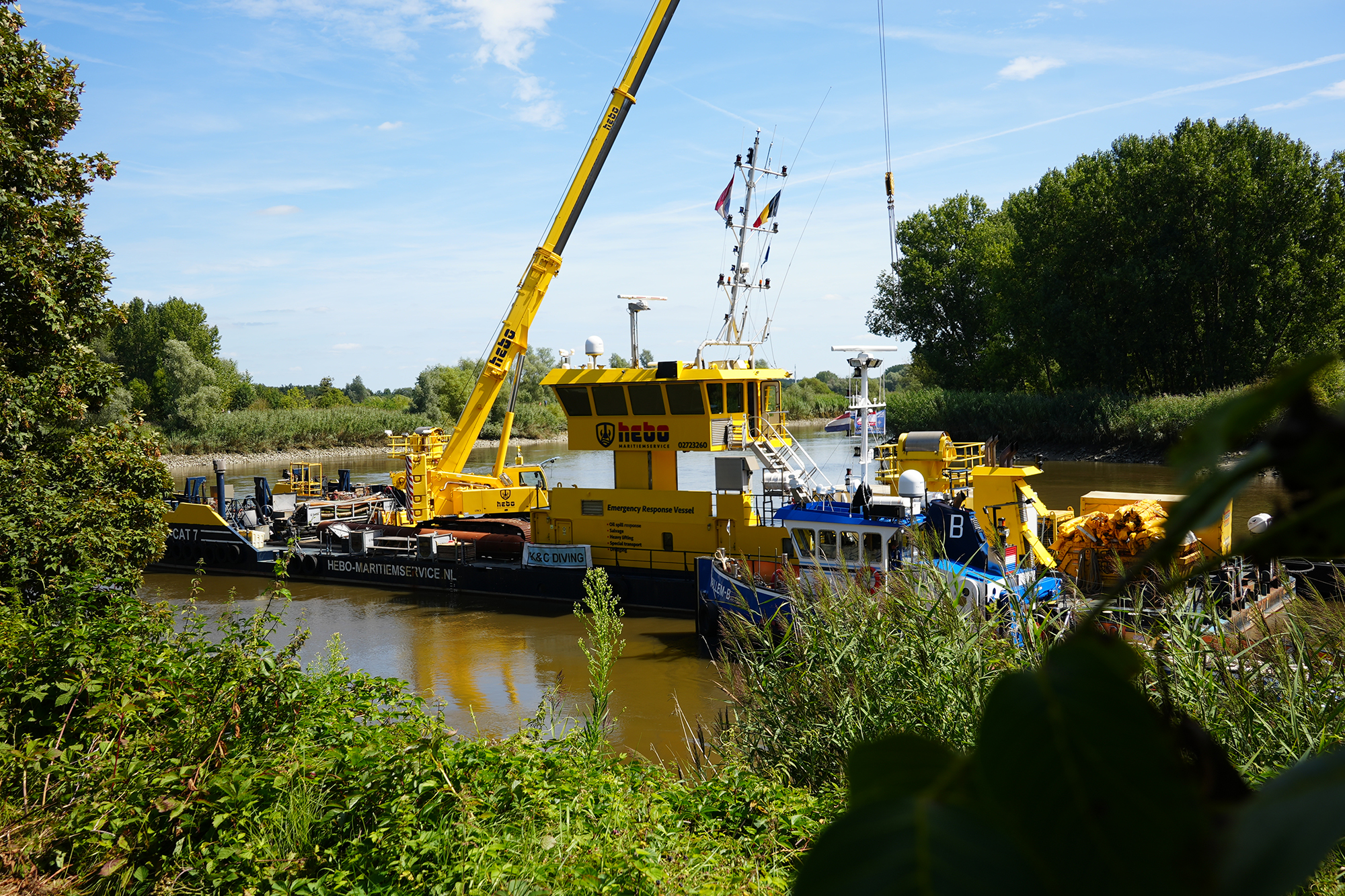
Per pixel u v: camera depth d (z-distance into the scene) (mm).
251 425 74875
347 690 8219
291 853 5629
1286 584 5984
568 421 21047
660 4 23906
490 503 24750
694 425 19500
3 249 11406
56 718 7148
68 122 13047
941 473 19547
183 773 5941
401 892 5168
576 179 24516
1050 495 32625
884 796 344
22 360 12320
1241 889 258
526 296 25109
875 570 14141
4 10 12688
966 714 6641
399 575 22531
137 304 91500
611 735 11992
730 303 21328
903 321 66688
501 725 12617
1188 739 332
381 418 81062
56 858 5445
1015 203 55719
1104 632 378
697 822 6547
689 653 16266
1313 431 294
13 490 11234
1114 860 289
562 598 20500
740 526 19062
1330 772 276
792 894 335
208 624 18188
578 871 5168
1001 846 304
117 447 13242
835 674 7547
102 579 9203
